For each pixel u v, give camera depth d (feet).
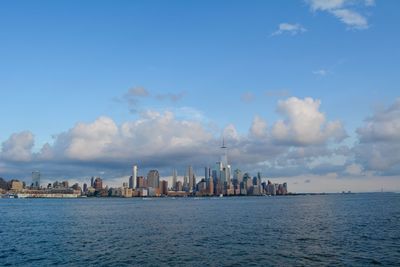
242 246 214.07
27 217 498.69
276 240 236.43
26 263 175.63
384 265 162.91
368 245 213.46
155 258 182.60
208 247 212.02
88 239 252.01
